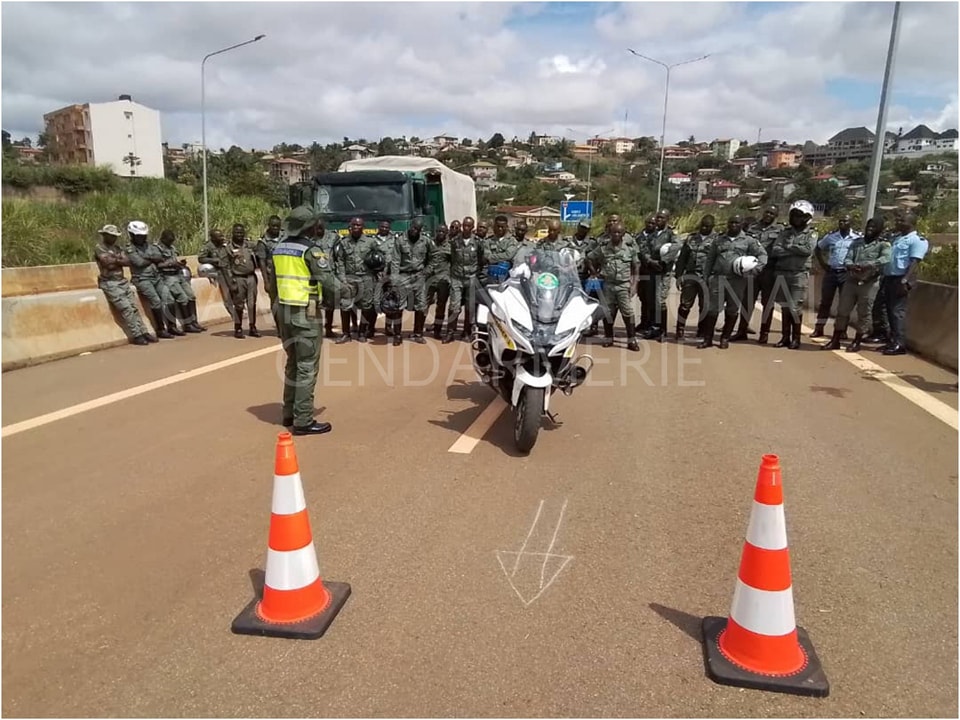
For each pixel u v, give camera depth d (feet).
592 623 10.72
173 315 35.88
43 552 12.90
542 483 16.11
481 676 9.53
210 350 31.53
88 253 60.23
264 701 9.08
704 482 16.19
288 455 10.70
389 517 14.28
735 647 9.75
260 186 129.29
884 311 33.58
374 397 23.84
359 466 17.10
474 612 11.00
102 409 21.81
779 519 9.60
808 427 20.29
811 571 12.19
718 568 12.36
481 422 20.89
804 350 32.19
